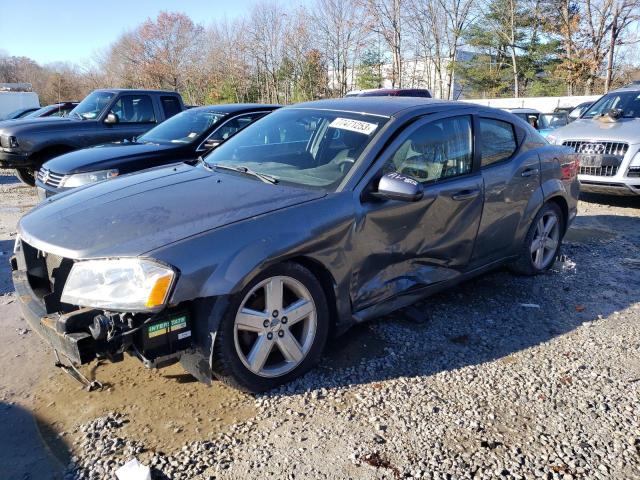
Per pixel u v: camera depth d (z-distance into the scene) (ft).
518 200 15.21
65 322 8.81
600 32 102.12
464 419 9.73
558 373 11.35
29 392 10.51
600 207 28.27
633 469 8.52
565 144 28.45
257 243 9.62
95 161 20.81
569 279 16.98
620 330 13.44
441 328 13.35
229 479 8.20
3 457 8.68
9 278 16.89
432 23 113.91
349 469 8.43
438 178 13.00
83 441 9.04
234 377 9.83
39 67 237.66
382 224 11.57
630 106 29.94
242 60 148.56
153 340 8.98
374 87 126.11
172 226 9.56
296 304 10.47
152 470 8.34
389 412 9.88
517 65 128.26
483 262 14.74
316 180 11.64
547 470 8.47
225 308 9.37
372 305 11.84
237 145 14.24
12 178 42.70
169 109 34.88
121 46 197.98
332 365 11.45
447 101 14.26
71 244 9.37
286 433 9.27
